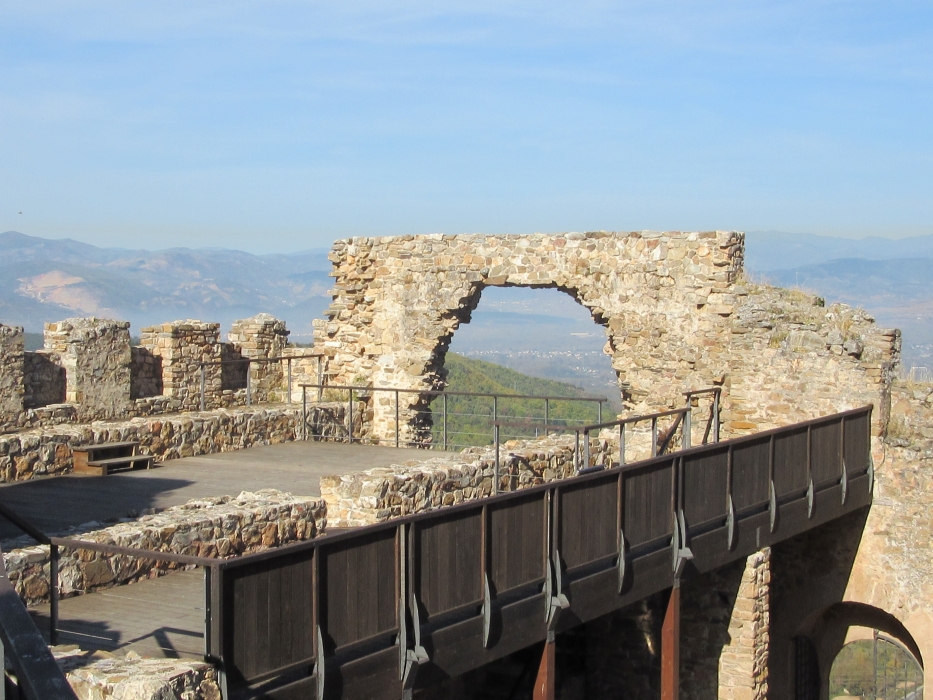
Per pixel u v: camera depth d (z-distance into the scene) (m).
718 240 15.52
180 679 5.86
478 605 8.04
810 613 15.62
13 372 15.93
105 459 12.98
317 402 17.59
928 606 14.70
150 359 18.48
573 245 16.48
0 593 3.49
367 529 7.03
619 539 9.54
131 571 8.69
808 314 15.28
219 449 14.89
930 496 14.66
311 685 6.64
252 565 6.26
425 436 17.83
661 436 15.73
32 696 2.91
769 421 15.34
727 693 13.05
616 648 13.91
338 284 18.30
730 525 11.15
